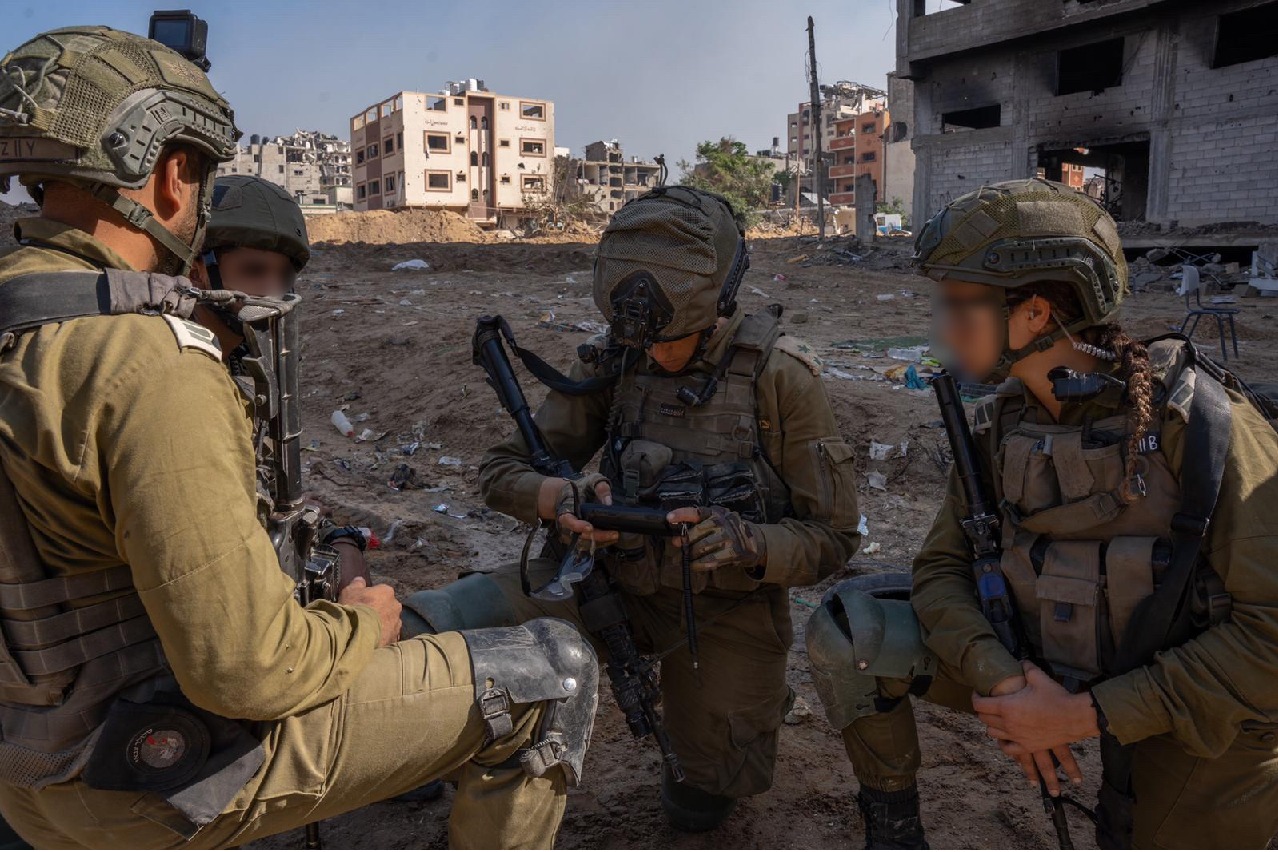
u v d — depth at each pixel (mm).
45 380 1277
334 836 2500
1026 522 1888
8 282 1348
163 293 1400
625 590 2428
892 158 76875
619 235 2244
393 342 9695
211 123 1537
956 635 1933
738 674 2375
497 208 68500
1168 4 21797
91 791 1425
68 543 1327
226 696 1338
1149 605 1709
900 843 2111
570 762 1802
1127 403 1776
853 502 2408
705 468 2328
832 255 26281
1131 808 1815
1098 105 23766
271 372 1657
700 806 2457
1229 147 21453
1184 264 19172
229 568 1311
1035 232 1744
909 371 7602
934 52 26531
